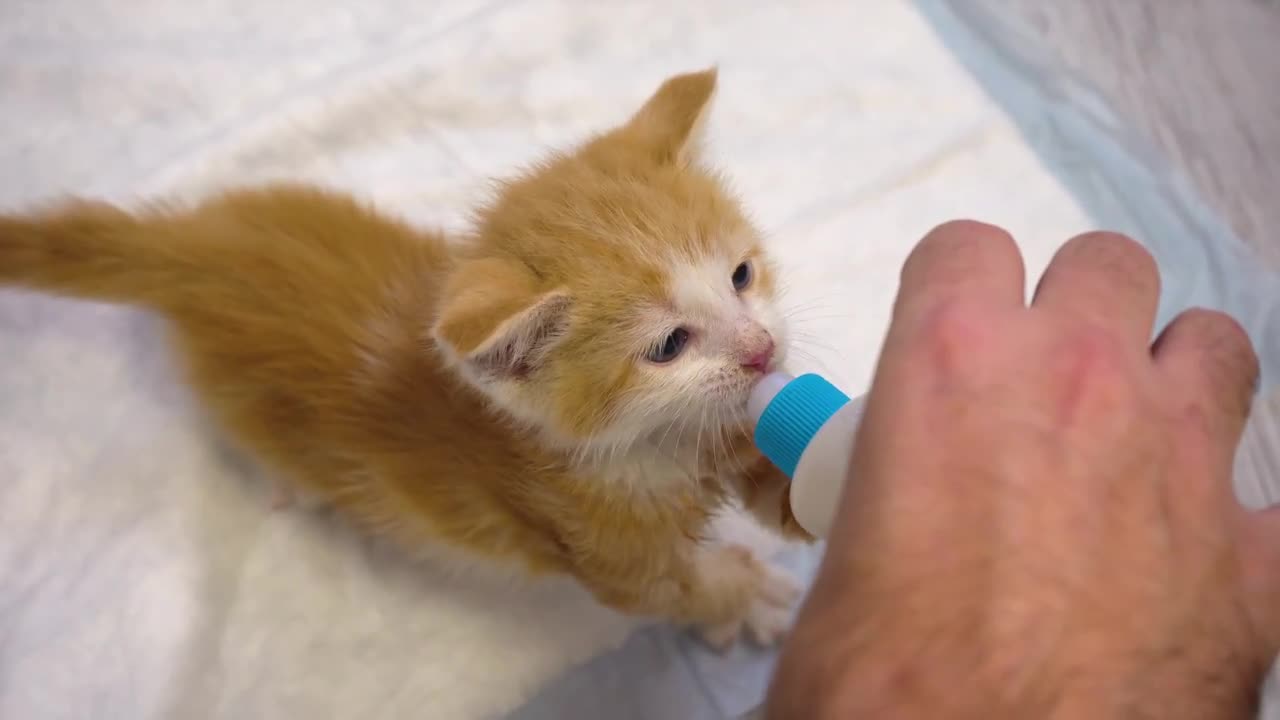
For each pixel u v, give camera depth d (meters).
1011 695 0.18
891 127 0.51
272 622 0.41
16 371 0.44
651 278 0.32
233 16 0.53
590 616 0.41
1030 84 0.52
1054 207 0.49
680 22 0.53
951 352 0.20
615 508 0.34
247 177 0.48
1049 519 0.19
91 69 0.50
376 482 0.38
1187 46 0.55
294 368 0.36
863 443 0.20
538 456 0.34
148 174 0.48
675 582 0.37
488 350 0.29
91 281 0.37
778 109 0.52
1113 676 0.18
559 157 0.36
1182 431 0.20
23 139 0.49
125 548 0.42
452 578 0.42
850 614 0.19
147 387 0.44
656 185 0.33
